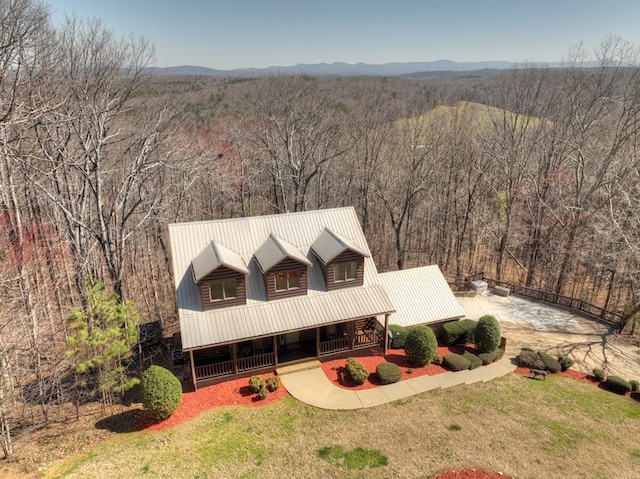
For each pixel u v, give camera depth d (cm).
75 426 1783
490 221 4222
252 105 4753
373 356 2306
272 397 1953
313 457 1570
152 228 3403
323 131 3953
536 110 3706
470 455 1569
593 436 1708
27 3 1673
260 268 2116
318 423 1773
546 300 3086
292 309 2116
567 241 3366
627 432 1748
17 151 1923
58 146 2000
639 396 2025
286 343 2339
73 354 1694
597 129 3612
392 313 2311
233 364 2061
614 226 2750
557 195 3594
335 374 2125
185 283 2073
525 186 3731
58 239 2470
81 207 2253
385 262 4669
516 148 3588
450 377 2134
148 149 2414
